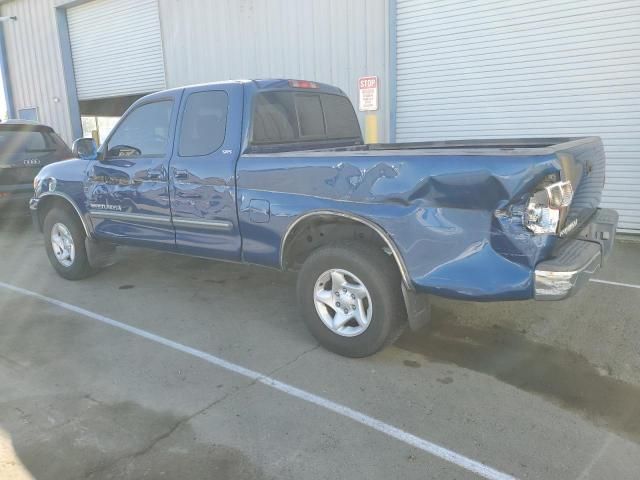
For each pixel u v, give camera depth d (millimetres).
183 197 4441
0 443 2861
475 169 2986
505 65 8055
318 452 2754
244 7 10781
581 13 7320
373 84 9055
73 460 2709
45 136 8844
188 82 12266
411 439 2855
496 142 4625
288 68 10414
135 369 3721
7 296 5375
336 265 3680
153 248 4938
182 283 5707
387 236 3381
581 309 4672
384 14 9000
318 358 3842
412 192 3234
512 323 4418
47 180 5688
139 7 13180
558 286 2904
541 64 7758
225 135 4188
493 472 2584
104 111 17500
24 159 8367
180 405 3230
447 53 8508
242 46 11023
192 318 4684
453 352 3920
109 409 3193
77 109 15742
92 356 3939
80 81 15422
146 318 4703
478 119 8461
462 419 3041
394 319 3576
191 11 11734
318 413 3121
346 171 3496
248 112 4125
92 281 5836
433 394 3324
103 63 14594
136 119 4844
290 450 2773
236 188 4082
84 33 14812
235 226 4160
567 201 2973
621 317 4484
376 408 3170
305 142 4684
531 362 3746
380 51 9164
